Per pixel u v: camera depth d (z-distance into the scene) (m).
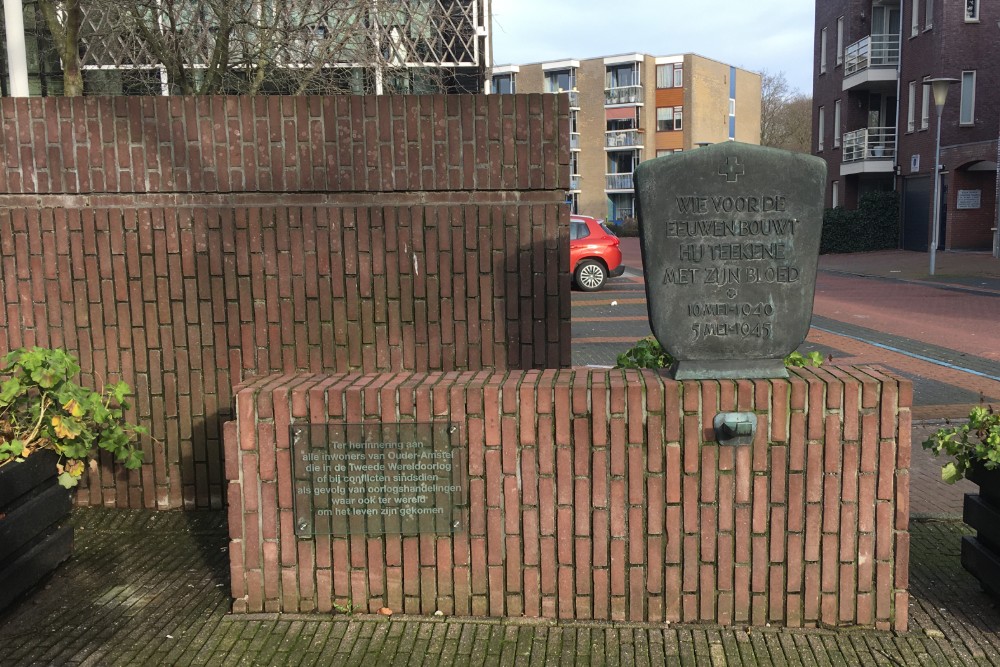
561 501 3.68
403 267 5.21
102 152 5.15
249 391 3.71
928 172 30.53
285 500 3.75
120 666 3.40
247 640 3.61
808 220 3.66
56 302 5.25
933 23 29.78
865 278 22.94
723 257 3.68
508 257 5.20
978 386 8.96
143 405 5.31
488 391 3.65
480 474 3.70
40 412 4.21
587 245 19.28
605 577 3.72
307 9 8.65
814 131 40.38
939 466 6.26
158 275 5.23
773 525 3.64
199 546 4.74
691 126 64.25
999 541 3.80
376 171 5.15
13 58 7.20
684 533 3.67
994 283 20.16
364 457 3.71
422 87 9.89
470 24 9.62
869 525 3.62
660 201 3.67
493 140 5.13
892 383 3.54
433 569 3.77
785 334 3.68
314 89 9.21
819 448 3.59
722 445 3.60
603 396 3.61
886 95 35.34
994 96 29.39
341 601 3.81
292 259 5.21
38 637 3.64
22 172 5.16
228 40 8.79
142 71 9.05
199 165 5.15
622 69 64.56
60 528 4.38
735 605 3.70
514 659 3.45
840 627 3.69
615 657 3.46
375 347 5.26
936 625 3.74
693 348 3.71
